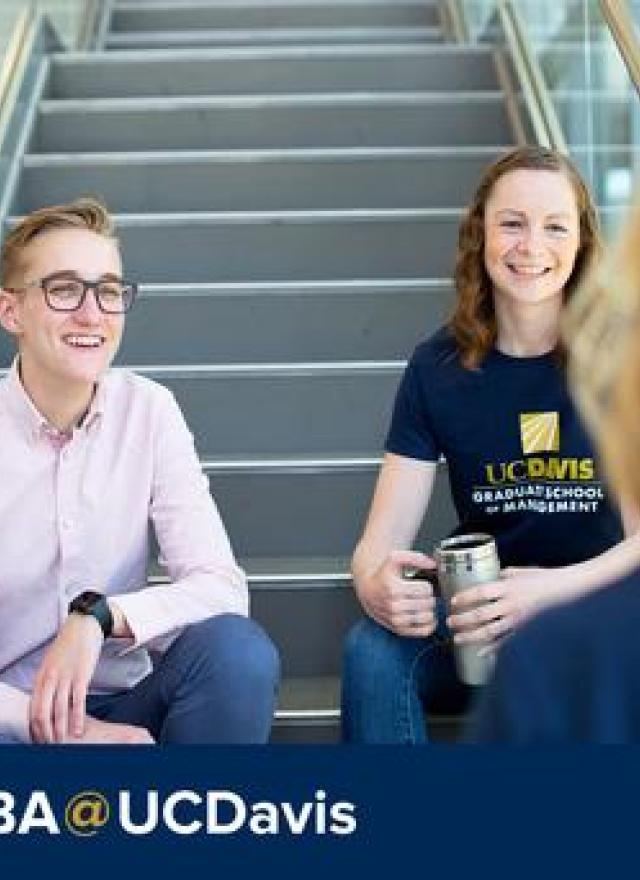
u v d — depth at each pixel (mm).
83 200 2699
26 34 5809
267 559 3627
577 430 2736
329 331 4480
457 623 2502
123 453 2605
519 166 2795
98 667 2541
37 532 2547
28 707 2340
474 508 2807
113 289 2574
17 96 5355
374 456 3805
